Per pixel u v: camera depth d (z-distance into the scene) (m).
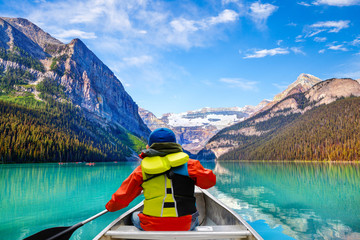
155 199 1.97
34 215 6.19
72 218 5.87
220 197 9.09
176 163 1.98
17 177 18.31
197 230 2.05
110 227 2.14
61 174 22.06
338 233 4.65
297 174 22.12
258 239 1.84
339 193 9.84
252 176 20.23
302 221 5.58
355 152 84.12
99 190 10.93
